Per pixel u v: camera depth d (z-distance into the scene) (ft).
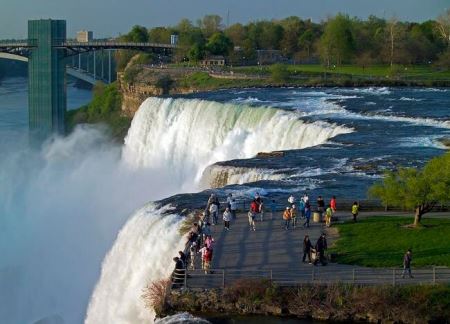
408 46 548.72
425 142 240.53
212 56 616.39
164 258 157.28
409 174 157.28
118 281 168.66
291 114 288.10
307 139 266.36
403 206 158.61
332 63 553.23
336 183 190.70
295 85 435.94
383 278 126.41
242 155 290.56
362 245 143.95
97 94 633.20
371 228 154.30
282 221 160.56
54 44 630.74
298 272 130.31
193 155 322.55
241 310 121.19
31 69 633.61
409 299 117.91
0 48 621.31
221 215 165.58
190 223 161.48
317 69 525.75
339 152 226.38
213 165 215.92
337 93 379.76
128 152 359.87
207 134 317.42
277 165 211.20
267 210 168.45
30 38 633.61
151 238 164.25
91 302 172.96
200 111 326.24
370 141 241.96
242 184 191.42
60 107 633.20
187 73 546.67
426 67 537.24
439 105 321.32
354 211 159.43
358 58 549.95
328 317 118.42
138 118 360.28
